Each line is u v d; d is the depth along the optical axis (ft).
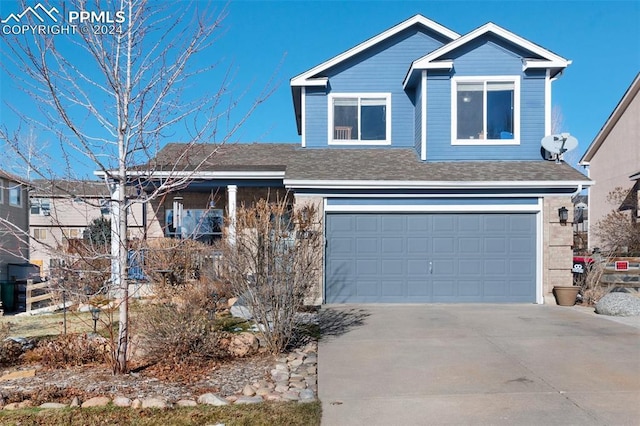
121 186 21.02
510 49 44.96
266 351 24.93
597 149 85.71
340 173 41.55
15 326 33.78
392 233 41.09
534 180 39.91
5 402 17.99
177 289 32.50
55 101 20.10
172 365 22.35
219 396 18.71
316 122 49.83
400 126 49.73
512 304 40.16
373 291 40.91
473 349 25.38
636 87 73.82
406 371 21.79
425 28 49.96
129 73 20.99
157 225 54.70
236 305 32.91
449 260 41.01
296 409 17.34
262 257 25.12
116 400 17.88
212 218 55.36
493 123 45.03
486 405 17.75
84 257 20.74
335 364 22.91
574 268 44.24
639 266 41.57
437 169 42.65
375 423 16.30
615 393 18.83
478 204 40.98
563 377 20.76
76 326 32.48
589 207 87.20
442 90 45.06
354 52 49.24
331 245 40.98
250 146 60.85
